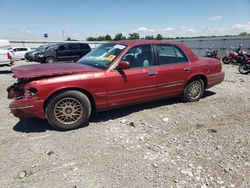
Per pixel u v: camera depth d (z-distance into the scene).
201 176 3.16
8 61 14.21
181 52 5.99
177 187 2.95
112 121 5.02
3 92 8.00
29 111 4.30
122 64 4.80
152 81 5.35
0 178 3.12
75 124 4.61
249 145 3.98
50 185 2.98
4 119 5.21
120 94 4.98
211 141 4.11
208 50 26.09
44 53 18.97
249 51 21.78
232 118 5.24
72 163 3.46
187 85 6.13
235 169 3.31
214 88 8.14
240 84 9.13
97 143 4.06
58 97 4.41
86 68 4.82
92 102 4.85
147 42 5.46
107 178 3.11
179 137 4.27
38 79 4.31
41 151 3.79
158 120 5.06
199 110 5.72
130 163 3.45
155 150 3.81
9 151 3.80
